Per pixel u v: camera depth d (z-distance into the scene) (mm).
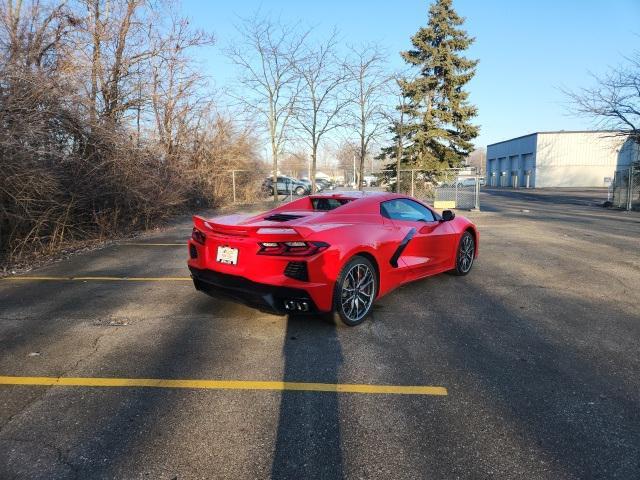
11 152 7195
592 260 7707
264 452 2484
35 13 11188
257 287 4043
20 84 7637
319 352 3816
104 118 10078
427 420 2803
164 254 8516
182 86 17234
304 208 5375
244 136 24750
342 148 29719
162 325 4445
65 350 3832
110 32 12977
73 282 6215
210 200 21484
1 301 5254
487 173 75625
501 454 2477
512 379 3346
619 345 3969
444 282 6184
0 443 2543
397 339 4113
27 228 8250
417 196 25438
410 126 25234
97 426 2721
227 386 3223
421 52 26234
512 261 7629
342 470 2342
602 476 2305
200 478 2279
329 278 4051
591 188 51031
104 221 10422
